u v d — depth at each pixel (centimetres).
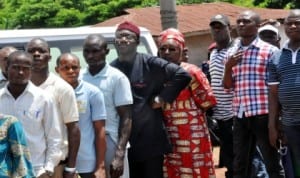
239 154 600
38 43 422
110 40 607
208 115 569
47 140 410
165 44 514
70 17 2405
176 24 842
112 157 462
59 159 413
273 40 695
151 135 478
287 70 515
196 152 517
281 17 1723
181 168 519
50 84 425
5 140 372
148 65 484
